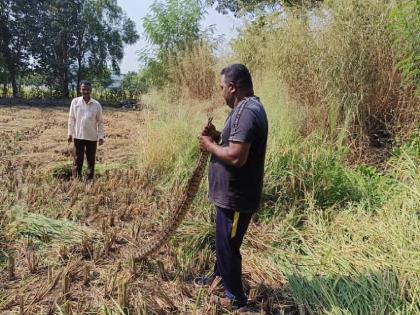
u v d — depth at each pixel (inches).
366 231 172.2
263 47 352.2
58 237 179.5
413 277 136.6
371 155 259.6
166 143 278.2
